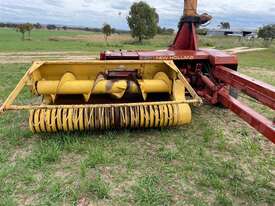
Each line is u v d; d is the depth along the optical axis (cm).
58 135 536
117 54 664
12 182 405
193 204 369
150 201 369
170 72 580
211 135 567
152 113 541
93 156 467
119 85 547
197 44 777
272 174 443
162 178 421
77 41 5175
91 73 596
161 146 521
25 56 2144
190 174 434
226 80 596
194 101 488
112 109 537
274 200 381
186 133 580
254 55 3162
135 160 470
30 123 518
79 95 596
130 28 6462
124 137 545
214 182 407
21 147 509
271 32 6481
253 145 531
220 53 691
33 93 543
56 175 423
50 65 574
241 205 371
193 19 771
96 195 380
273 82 1173
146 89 566
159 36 8219
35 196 378
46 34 8225
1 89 911
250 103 830
